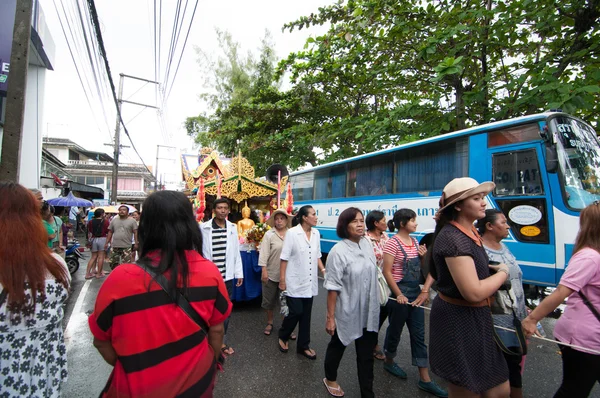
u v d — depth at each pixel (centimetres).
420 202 735
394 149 815
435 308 220
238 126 1592
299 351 406
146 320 144
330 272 299
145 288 146
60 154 2836
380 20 852
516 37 752
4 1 617
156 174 3731
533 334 252
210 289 161
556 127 514
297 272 395
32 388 193
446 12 793
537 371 374
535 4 673
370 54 917
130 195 3212
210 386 156
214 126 1928
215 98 2067
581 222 241
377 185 877
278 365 380
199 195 575
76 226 2095
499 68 912
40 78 896
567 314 237
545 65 713
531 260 512
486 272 205
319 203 1141
